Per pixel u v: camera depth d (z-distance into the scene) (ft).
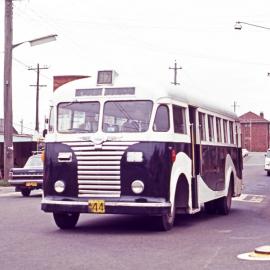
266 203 68.03
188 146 42.80
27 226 43.24
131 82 39.75
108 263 27.76
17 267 26.86
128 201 37.91
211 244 34.01
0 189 91.61
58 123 40.32
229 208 55.83
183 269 26.27
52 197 39.52
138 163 38.14
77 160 39.04
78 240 35.58
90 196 38.63
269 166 143.02
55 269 26.40
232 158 57.88
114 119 39.24
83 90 40.40
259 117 434.30
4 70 98.32
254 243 34.50
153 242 34.73
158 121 39.01
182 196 42.29
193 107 44.98
